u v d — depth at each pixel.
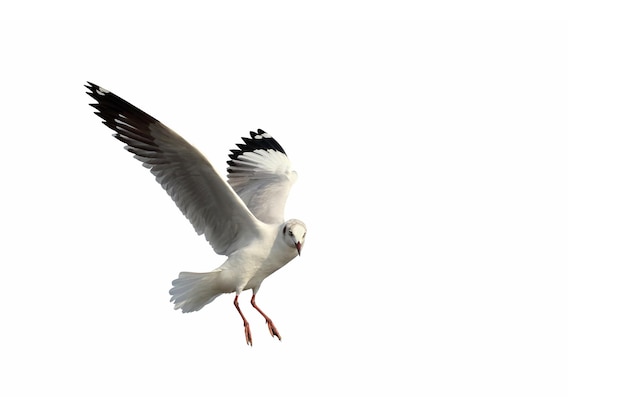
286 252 15.33
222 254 15.68
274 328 15.87
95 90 14.73
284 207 17.03
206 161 14.56
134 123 14.65
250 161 18.36
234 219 15.35
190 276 15.30
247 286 15.68
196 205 15.37
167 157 14.86
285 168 18.20
